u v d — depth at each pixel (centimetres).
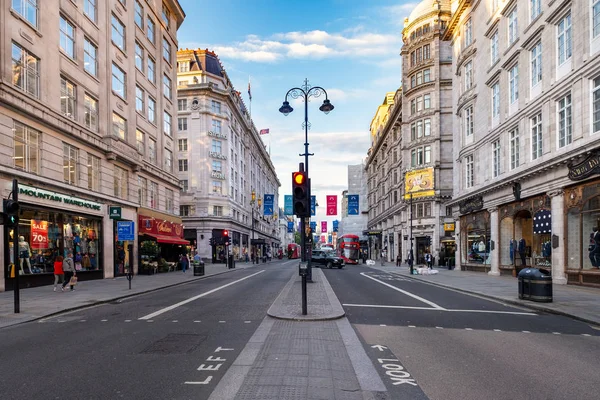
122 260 2750
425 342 800
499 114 2727
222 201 5694
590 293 1584
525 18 2342
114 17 2784
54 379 571
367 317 1080
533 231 2242
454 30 3641
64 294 1603
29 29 1891
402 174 5369
